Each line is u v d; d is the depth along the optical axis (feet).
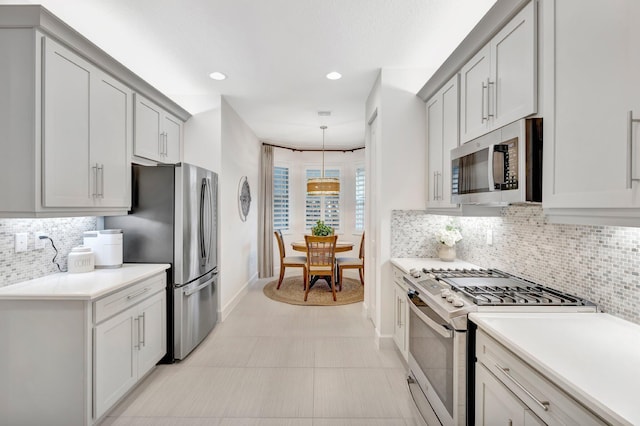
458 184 6.70
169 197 8.73
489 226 7.86
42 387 5.80
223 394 7.21
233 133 13.51
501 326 4.26
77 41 6.25
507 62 5.31
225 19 7.09
